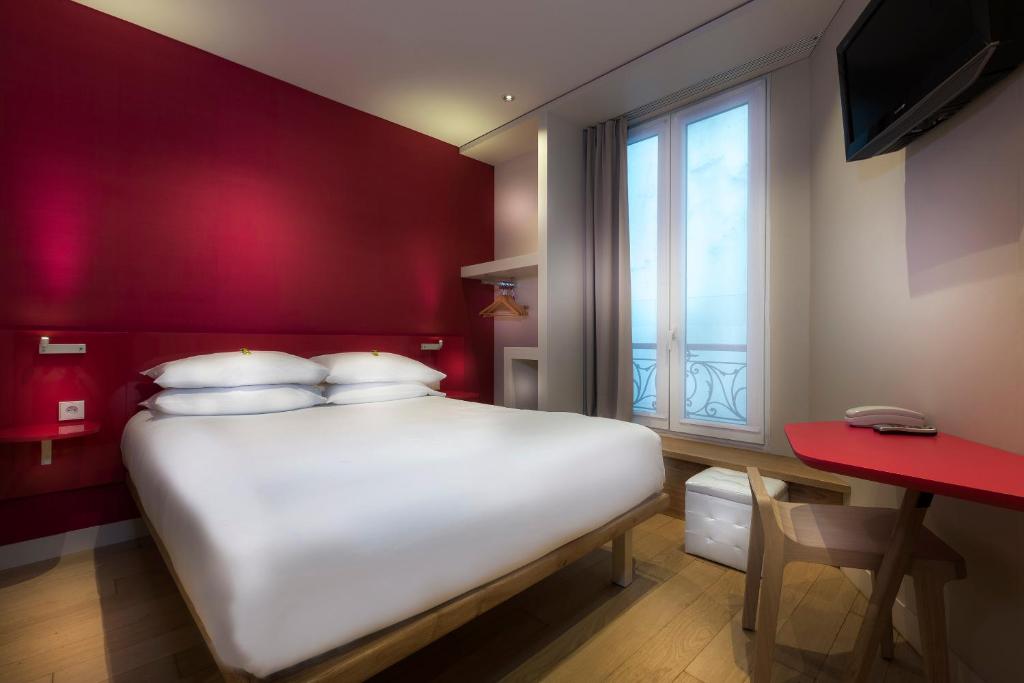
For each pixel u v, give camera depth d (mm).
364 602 967
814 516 1443
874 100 1688
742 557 2094
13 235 2176
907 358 1679
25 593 1898
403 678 1396
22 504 2193
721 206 3010
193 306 2676
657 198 3326
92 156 2371
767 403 2787
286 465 1284
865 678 1199
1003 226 1261
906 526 1153
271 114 2971
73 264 2322
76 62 2330
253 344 2805
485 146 3895
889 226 1798
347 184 3332
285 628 858
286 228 3037
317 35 2572
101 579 2020
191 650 1531
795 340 2680
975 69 1221
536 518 1350
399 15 2404
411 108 3375
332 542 940
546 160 3311
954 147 1446
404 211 3660
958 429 1426
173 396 2180
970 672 1296
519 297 4066
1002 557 1207
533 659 1489
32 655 1497
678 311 3191
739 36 2488
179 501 1154
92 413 2301
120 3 2328
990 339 1305
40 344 2168
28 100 2213
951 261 1461
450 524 1136
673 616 1738
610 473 1673
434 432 1753
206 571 915
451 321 3971
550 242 3328
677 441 3074
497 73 2932
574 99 3145
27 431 2039
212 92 2740
